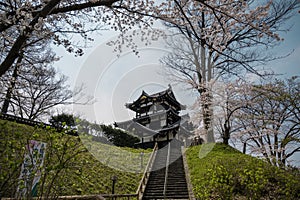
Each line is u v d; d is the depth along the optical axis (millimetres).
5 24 3299
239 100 12320
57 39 4527
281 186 5773
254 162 7109
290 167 7375
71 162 3166
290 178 5883
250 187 5262
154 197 8617
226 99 12133
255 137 13852
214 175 5957
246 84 11914
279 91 12555
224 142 13219
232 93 12164
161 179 10109
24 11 3256
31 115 12953
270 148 13297
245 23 4141
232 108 12570
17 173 2447
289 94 12570
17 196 2393
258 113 13695
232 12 5414
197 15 9367
